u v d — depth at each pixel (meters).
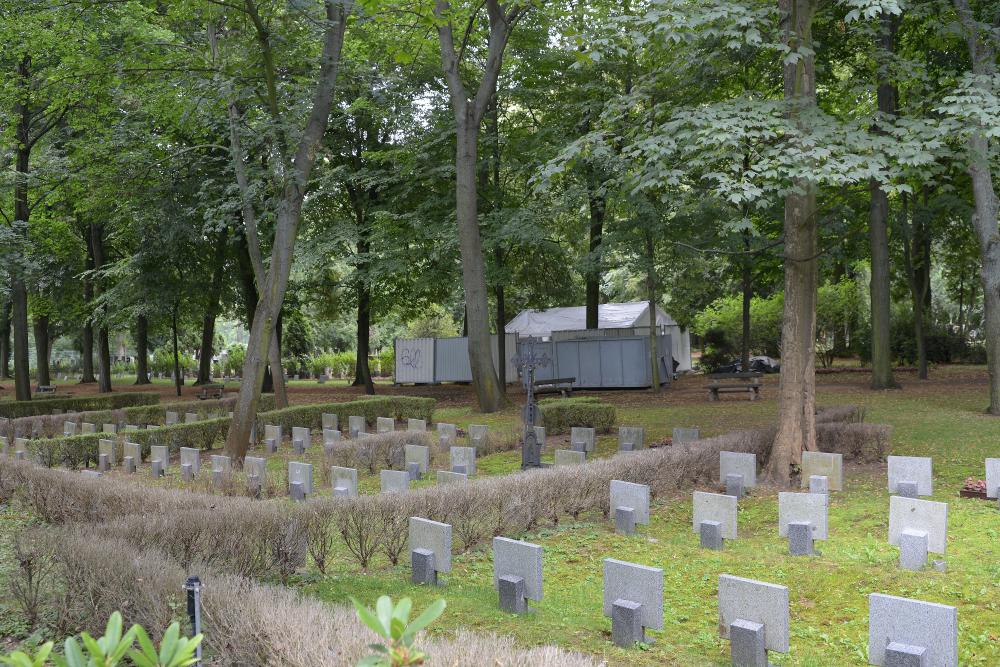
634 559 8.98
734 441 14.04
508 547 7.20
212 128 20.42
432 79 28.62
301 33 18.05
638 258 28.98
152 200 28.66
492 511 9.79
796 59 11.66
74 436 17.61
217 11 18.58
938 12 17.17
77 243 37.19
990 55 17.91
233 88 17.39
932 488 12.25
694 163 12.09
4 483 12.02
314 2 17.39
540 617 6.89
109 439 17.84
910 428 17.72
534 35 27.17
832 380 31.78
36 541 7.01
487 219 28.61
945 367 38.09
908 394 24.98
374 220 31.67
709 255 34.66
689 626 6.86
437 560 7.92
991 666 5.90
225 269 36.41
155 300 33.16
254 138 18.03
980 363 39.66
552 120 29.52
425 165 29.00
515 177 30.58
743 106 12.06
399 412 23.20
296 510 8.41
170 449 18.70
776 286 42.22
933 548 8.64
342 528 8.58
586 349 35.69
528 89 28.12
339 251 32.38
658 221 26.38
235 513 8.11
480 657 4.43
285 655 4.63
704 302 49.94
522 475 10.59
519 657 4.44
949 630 5.45
